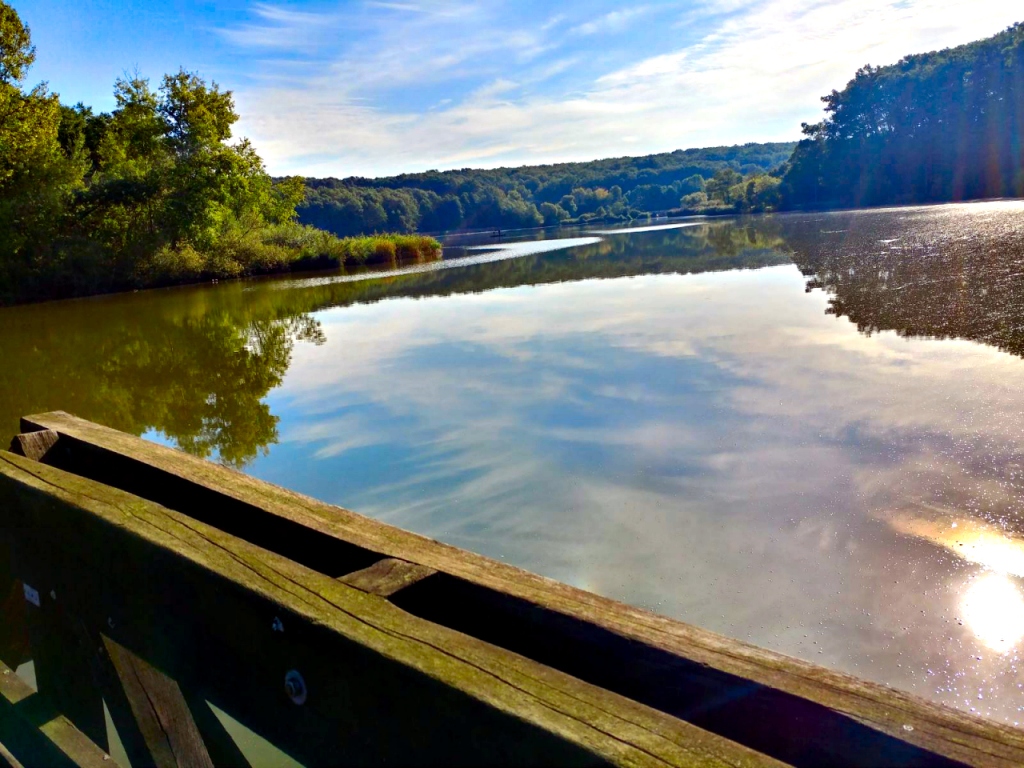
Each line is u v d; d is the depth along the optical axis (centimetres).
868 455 511
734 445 557
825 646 314
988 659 294
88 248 2508
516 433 634
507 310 1421
